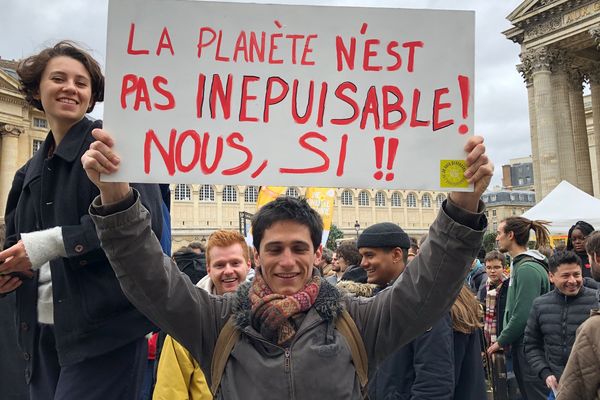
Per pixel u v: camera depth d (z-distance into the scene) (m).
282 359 2.14
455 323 3.95
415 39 2.39
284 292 2.30
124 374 2.69
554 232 12.75
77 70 2.79
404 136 2.35
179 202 66.69
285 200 2.38
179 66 2.34
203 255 6.86
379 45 2.40
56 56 2.78
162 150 2.28
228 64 2.36
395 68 2.38
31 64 2.79
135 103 2.29
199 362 2.39
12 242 2.93
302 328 2.21
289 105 2.36
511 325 5.66
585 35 34.88
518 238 6.36
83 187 2.72
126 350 2.71
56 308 2.57
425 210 81.69
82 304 2.57
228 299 2.48
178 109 2.31
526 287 5.67
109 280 2.61
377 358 2.35
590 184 38.97
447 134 2.34
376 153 2.34
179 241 65.81
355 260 6.92
